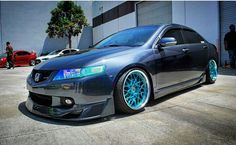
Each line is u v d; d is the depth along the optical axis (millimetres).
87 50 3443
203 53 4414
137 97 3014
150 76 3133
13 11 22750
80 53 3191
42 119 2840
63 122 2709
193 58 4055
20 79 7586
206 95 3891
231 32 8148
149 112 3018
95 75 2611
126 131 2414
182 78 3766
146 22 14477
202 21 9930
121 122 2670
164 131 2393
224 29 9164
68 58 2959
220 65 9359
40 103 2949
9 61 13172
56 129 2518
